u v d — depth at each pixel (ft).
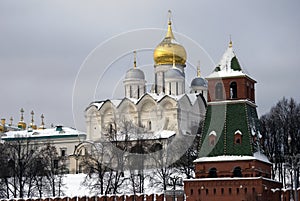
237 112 300.81
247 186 290.56
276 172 420.36
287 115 448.65
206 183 295.69
